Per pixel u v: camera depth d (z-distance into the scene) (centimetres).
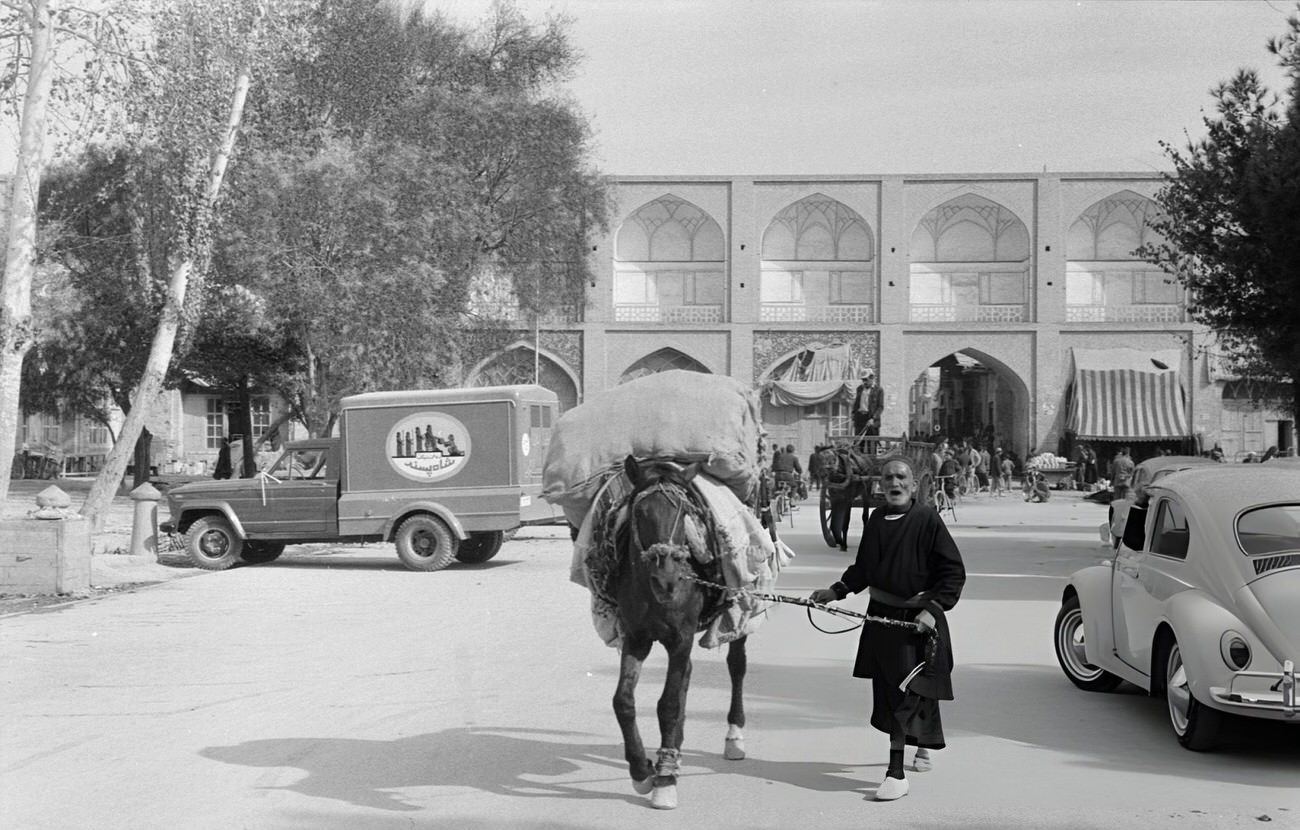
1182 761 772
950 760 771
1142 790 702
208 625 1388
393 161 2847
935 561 700
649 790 668
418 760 762
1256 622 763
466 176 3225
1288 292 1972
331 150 2758
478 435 2017
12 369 1905
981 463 5044
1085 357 5566
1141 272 5703
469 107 3259
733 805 665
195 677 1061
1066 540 2603
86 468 5831
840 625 1375
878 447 2622
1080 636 1020
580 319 5628
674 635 666
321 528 2041
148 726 866
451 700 954
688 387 768
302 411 3197
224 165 2295
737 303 5644
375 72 3072
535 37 3600
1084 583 986
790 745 807
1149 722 885
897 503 717
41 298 3828
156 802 670
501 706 930
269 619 1435
